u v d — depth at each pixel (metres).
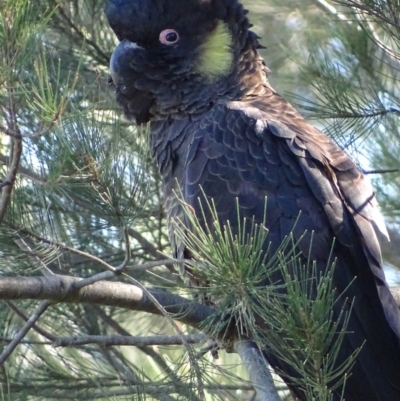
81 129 6.61
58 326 10.84
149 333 11.18
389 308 7.30
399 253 10.82
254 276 6.05
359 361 7.29
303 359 6.49
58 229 8.13
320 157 8.12
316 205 7.93
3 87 6.09
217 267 5.99
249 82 9.19
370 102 9.83
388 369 7.32
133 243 11.29
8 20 6.03
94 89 9.99
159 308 7.03
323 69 10.14
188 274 8.21
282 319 5.93
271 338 6.52
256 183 8.16
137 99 9.25
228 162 8.33
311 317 5.76
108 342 8.02
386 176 10.84
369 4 8.62
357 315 7.42
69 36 10.59
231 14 9.22
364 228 7.70
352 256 7.64
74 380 10.11
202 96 9.00
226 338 7.71
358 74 10.24
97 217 7.89
